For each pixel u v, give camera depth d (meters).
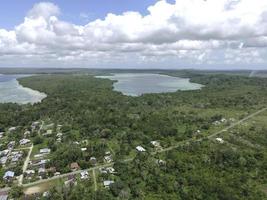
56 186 116.44
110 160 144.38
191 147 153.88
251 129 195.12
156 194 111.75
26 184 122.31
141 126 192.12
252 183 120.44
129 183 117.81
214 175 124.69
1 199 110.44
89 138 177.12
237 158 140.12
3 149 163.00
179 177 120.88
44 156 150.75
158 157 144.12
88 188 116.56
